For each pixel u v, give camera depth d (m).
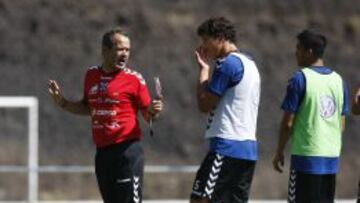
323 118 30.11
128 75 29.48
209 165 28.88
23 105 66.00
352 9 103.81
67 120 88.25
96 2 97.19
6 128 86.62
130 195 29.64
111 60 29.31
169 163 87.56
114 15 96.88
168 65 94.56
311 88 29.98
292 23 101.44
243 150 28.83
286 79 95.88
